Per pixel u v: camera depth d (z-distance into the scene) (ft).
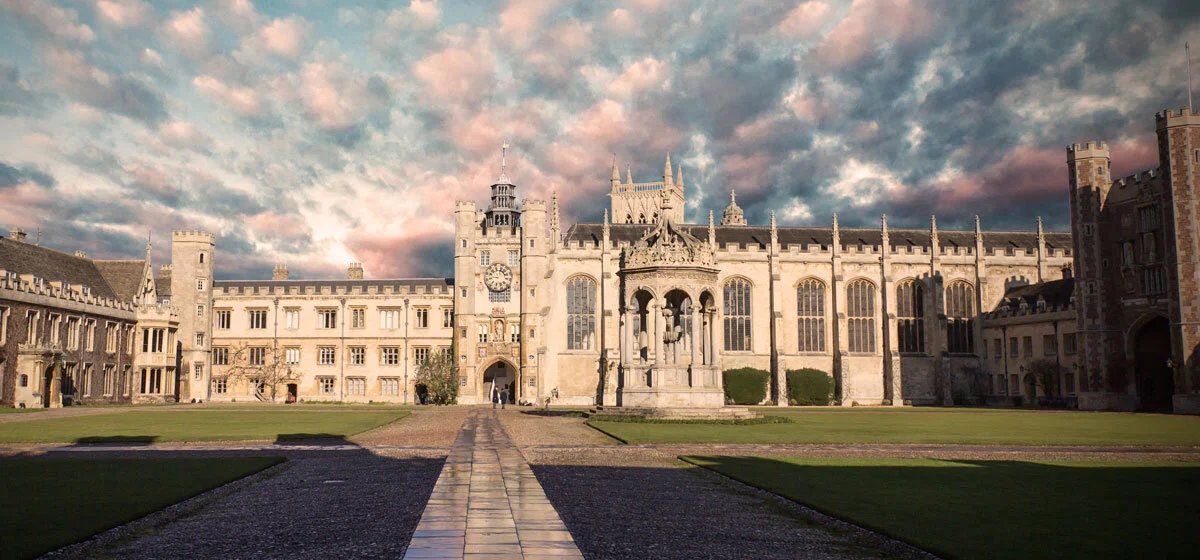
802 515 56.44
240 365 329.31
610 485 71.00
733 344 305.73
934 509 57.16
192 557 44.68
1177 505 58.85
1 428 137.39
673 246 164.55
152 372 306.76
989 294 317.83
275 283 345.72
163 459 91.61
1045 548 45.01
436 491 67.10
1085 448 104.99
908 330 314.35
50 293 248.73
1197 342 224.53
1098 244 257.55
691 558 44.29
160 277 365.81
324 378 330.13
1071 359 266.16
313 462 90.89
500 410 232.94
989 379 311.68
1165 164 234.99
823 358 307.99
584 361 299.79
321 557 44.11
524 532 50.31
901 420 171.73
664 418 153.69
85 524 51.78
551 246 303.48
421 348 330.13
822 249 315.17
